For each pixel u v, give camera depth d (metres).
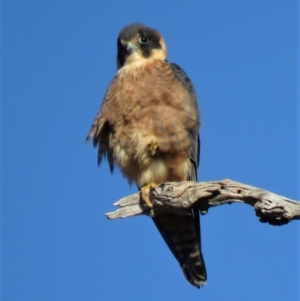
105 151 14.92
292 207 10.59
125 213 13.30
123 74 14.42
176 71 14.49
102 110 14.42
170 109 13.80
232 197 11.53
